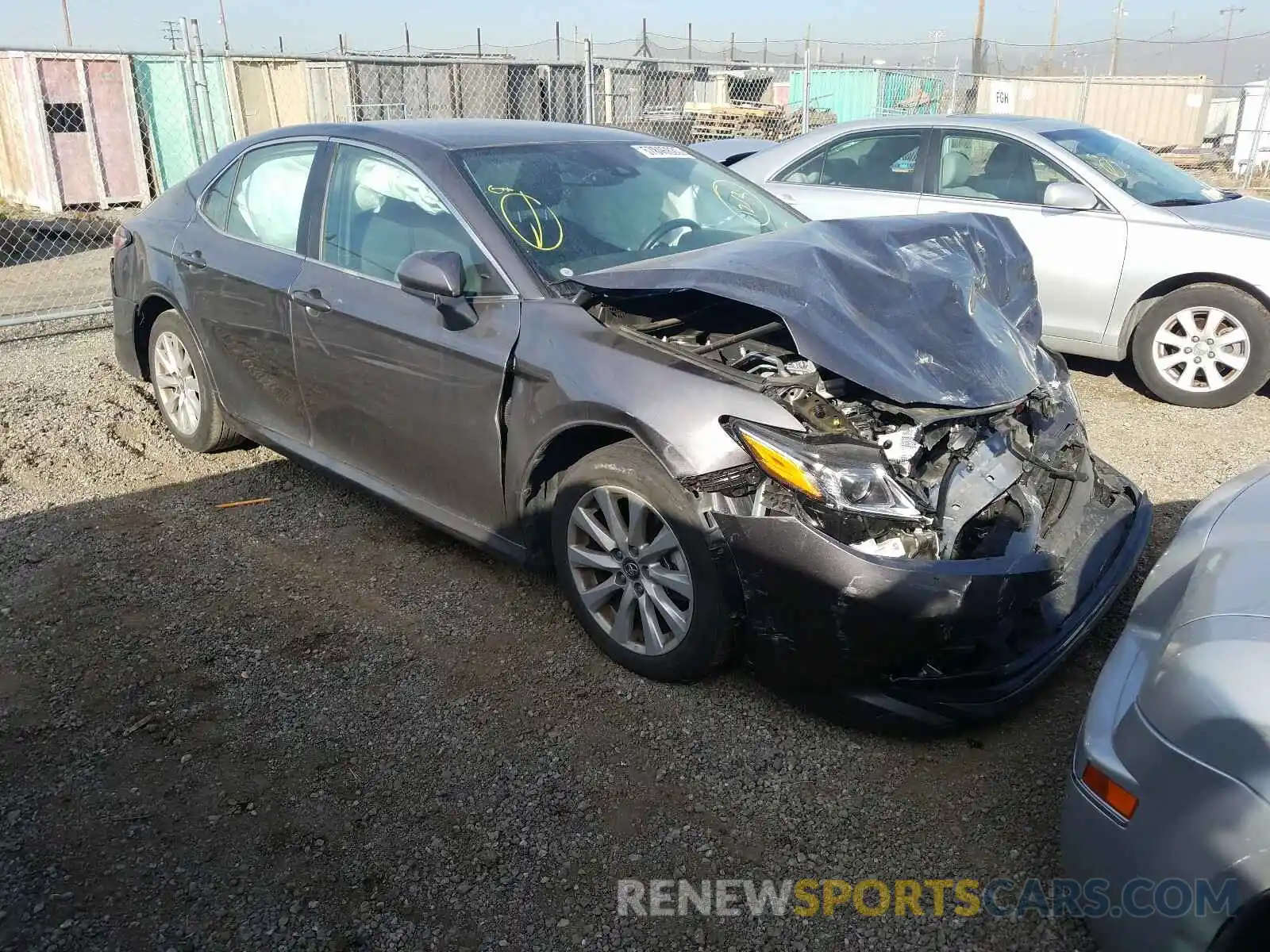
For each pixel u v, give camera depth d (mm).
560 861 2518
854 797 2727
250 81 16578
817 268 3117
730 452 2820
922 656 2711
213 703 3150
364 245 3846
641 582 3143
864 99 18922
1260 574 2186
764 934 2307
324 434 4125
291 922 2338
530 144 3969
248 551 4133
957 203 6562
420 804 2711
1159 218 5895
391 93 17141
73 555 4094
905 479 2807
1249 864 1805
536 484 3381
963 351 3033
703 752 2902
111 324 7918
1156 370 6055
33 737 2990
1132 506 3611
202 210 4664
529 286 3365
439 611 3674
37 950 2260
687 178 4219
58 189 15344
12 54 14961
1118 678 2271
